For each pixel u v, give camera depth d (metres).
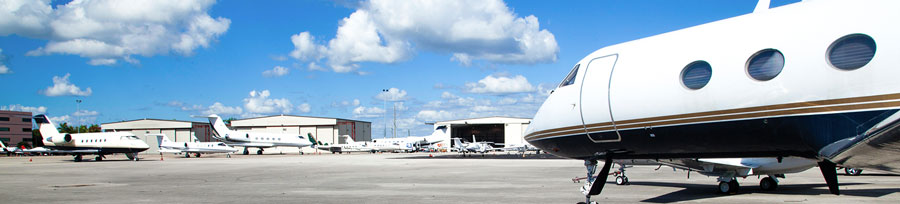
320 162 38.91
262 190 15.09
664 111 7.14
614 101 7.81
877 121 5.16
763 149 6.68
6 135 105.12
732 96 6.40
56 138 45.84
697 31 7.12
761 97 6.14
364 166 31.11
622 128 7.75
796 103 5.82
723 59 6.56
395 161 40.12
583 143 8.60
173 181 19.22
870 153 5.33
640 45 7.81
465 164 32.97
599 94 8.08
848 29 5.50
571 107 8.62
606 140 8.12
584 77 8.48
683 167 13.59
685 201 11.20
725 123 6.53
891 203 10.41
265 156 63.25
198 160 46.62
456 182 17.52
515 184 16.42
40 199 13.09
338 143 90.56
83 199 13.02
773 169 12.39
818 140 5.75
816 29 5.79
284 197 13.09
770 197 11.77
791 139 6.10
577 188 14.78
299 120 92.31
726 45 6.59
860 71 5.31
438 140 84.81
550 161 37.53
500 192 13.78
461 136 111.00
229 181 18.98
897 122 4.52
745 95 6.28
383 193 13.84
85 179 20.72
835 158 5.66
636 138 7.66
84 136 46.81
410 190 14.67
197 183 18.09
